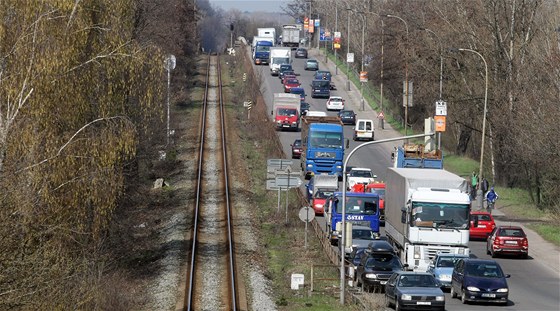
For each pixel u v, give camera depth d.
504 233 125.12
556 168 157.62
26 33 74.75
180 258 113.88
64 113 76.12
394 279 94.75
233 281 98.81
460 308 93.81
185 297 92.62
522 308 94.44
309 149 178.75
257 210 151.75
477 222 139.75
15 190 67.12
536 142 157.38
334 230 129.25
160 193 161.12
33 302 65.88
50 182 73.38
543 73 167.75
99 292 77.38
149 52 85.06
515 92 176.38
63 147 73.94
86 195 76.81
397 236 116.50
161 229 134.25
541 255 128.75
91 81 79.56
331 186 156.50
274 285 103.25
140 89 85.31
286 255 121.31
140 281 102.38
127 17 86.62
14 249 66.25
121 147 78.69
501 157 189.38
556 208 157.62
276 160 142.88
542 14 188.00
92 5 81.00
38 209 70.12
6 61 74.88
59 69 75.50
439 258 106.44
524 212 161.50
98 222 79.75
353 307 92.62
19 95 73.19
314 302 94.69
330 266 110.56
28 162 71.06
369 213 129.50
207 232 132.25
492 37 190.25
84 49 79.69
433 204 108.62
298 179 141.25
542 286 108.06
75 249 80.06
